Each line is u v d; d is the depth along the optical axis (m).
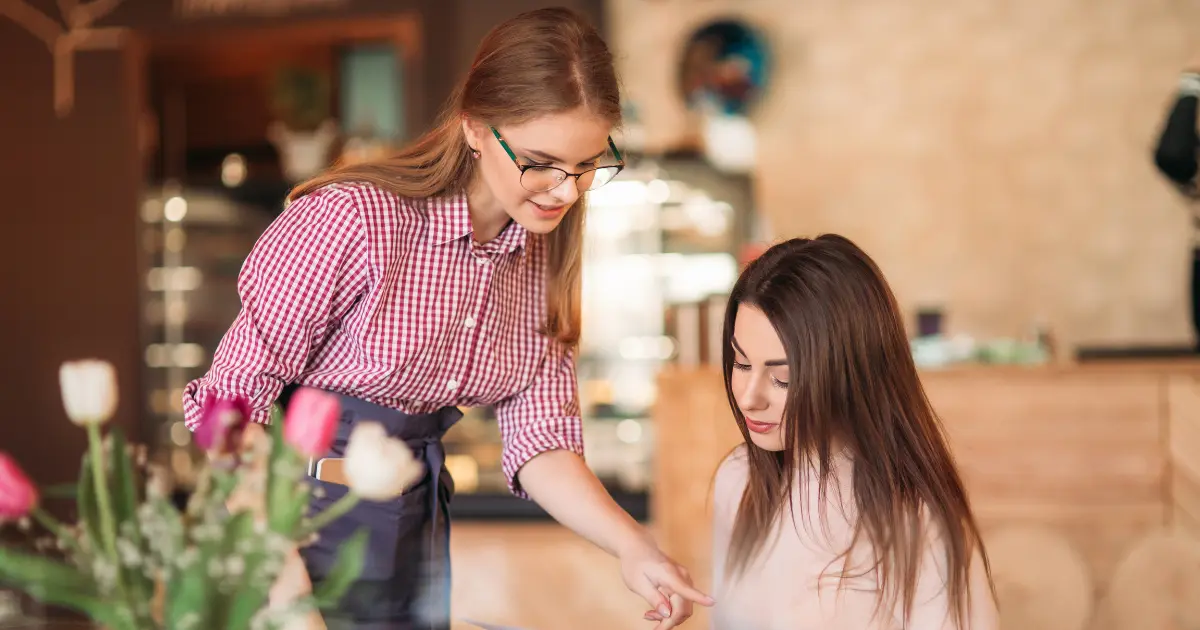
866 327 1.43
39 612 1.10
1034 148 5.00
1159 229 4.95
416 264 1.39
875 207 5.08
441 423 1.51
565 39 1.26
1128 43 4.95
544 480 1.52
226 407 0.95
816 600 1.50
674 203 4.48
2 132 5.04
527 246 1.53
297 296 1.33
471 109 1.31
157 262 5.16
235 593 0.87
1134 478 3.29
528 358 1.55
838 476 1.49
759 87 5.05
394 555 1.37
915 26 5.05
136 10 4.99
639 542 1.39
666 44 5.10
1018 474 3.33
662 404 3.45
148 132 5.32
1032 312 5.02
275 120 6.04
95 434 0.90
